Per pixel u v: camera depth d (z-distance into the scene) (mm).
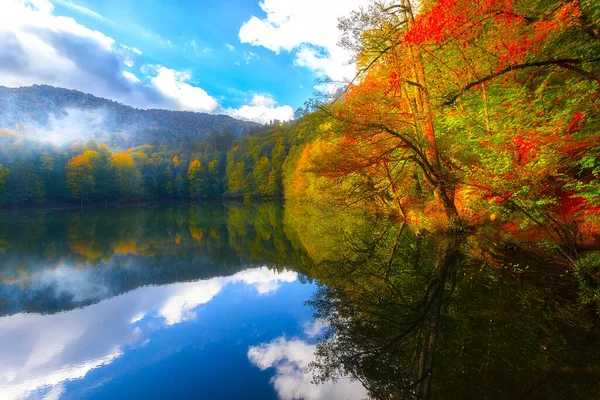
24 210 49906
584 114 6918
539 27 7344
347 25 10664
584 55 7840
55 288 9586
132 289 9391
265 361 4812
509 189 7652
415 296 6777
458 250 9508
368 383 4070
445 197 10625
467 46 9508
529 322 5031
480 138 9164
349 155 11336
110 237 20406
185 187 85812
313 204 37125
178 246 16891
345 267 10008
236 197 87125
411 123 11109
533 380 3688
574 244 5941
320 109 10578
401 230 14469
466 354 4379
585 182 6754
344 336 5426
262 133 102000
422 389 3748
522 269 7164
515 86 9039
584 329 4723
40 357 5137
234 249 15633
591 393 3398
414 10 11195
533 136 7160
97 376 4531
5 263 13188
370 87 11773
